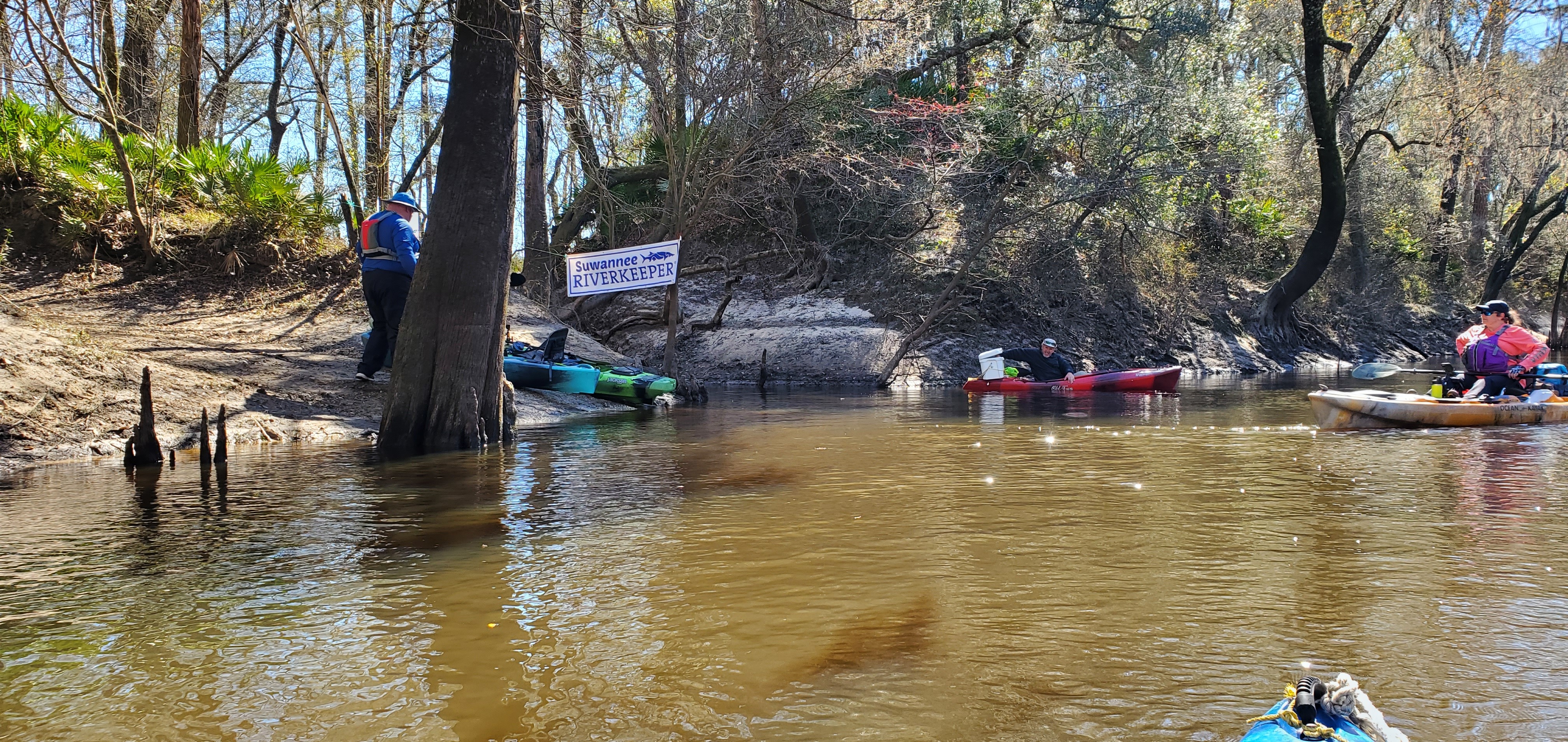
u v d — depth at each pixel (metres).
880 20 14.15
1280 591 4.04
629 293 23.39
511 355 13.20
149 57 19.00
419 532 5.29
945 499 6.16
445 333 8.70
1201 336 25.92
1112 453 8.44
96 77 16.22
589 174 19.12
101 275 14.06
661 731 2.76
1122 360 23.73
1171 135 21.30
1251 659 3.26
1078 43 22.86
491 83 8.64
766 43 15.37
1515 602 3.85
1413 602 3.86
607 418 12.01
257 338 12.52
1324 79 25.22
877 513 5.73
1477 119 27.22
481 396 8.94
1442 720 2.76
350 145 19.73
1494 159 31.81
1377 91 31.03
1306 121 30.16
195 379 9.73
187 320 13.05
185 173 16.05
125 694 3.08
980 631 3.58
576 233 22.34
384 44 16.98
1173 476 7.06
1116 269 24.12
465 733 2.76
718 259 21.12
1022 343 22.92
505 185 8.87
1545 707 2.83
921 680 3.12
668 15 15.62
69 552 4.87
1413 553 4.64
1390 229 33.56
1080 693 3.00
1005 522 5.43
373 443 9.15
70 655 3.43
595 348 16.59
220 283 14.53
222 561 4.69
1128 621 3.67
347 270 15.59
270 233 15.41
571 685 3.11
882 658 3.32
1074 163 21.69
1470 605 3.82
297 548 4.94
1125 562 4.53
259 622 3.77
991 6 23.50
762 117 16.11
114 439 8.21
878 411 13.10
